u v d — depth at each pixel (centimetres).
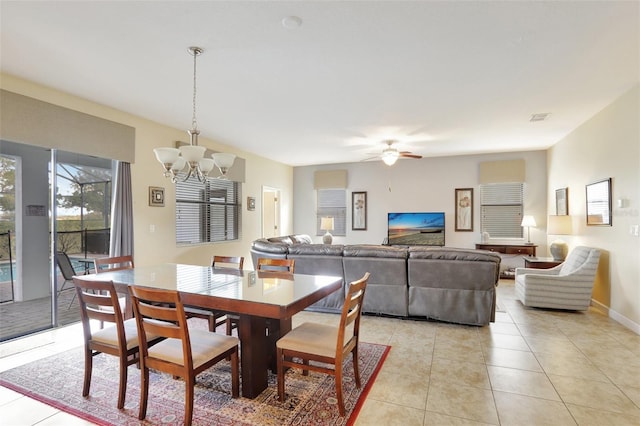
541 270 488
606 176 414
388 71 313
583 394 231
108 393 231
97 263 321
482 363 280
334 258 408
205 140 578
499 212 709
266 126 501
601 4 212
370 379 252
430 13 223
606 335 344
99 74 320
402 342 327
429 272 376
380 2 212
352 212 820
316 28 242
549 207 651
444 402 221
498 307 449
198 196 579
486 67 304
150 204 469
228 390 236
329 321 394
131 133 438
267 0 210
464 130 520
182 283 260
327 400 223
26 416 205
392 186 788
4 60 291
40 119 342
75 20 231
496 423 199
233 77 327
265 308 200
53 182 371
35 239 449
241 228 673
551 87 351
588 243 468
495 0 209
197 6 216
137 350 223
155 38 256
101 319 219
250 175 704
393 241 774
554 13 222
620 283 384
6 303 432
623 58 286
